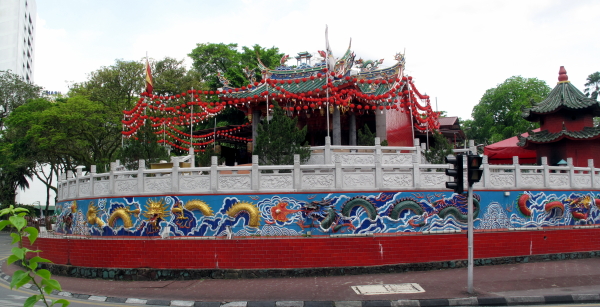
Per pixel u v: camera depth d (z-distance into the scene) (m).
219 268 17.59
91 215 21.00
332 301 13.71
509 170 21.38
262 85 29.73
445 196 19.47
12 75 57.97
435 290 14.90
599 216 22.33
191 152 26.00
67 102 42.22
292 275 17.36
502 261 19.41
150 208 19.23
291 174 18.59
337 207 18.42
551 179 21.45
